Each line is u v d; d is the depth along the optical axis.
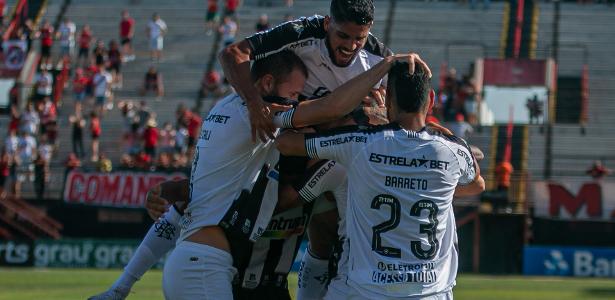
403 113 6.89
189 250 7.41
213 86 41.91
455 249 7.12
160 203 8.00
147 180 32.12
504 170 31.03
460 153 6.97
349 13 7.23
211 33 47.00
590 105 41.00
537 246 30.12
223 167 7.43
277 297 7.91
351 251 6.97
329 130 7.02
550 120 39.19
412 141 6.84
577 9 47.19
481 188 7.26
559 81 42.56
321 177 7.38
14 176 33.88
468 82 37.56
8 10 48.59
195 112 41.41
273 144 7.48
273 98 7.49
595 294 21.17
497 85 39.31
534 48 44.62
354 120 7.41
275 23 47.06
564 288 22.89
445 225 6.96
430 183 6.82
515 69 39.38
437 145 6.87
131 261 8.11
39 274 26.52
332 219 7.96
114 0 49.69
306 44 7.57
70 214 32.62
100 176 32.44
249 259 7.61
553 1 47.66
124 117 37.00
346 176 7.41
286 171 7.46
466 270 30.50
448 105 37.00
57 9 49.00
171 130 35.59
